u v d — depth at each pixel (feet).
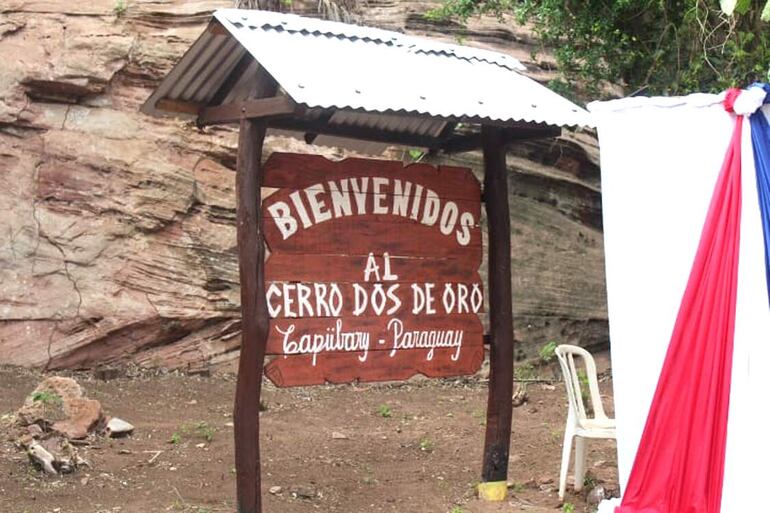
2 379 32.32
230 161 39.01
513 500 21.85
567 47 33.63
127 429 26.30
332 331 19.51
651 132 17.42
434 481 23.63
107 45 37.27
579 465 22.24
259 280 18.24
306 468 24.64
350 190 19.89
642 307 17.30
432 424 31.30
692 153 17.13
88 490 21.11
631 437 17.24
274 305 18.85
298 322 19.11
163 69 38.11
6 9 37.06
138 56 37.81
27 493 20.47
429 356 20.81
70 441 24.58
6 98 35.96
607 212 17.67
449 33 43.45
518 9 34.94
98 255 36.14
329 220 19.61
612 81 34.17
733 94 16.67
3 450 23.03
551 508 21.17
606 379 42.63
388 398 35.76
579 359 44.37
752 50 30.01
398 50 21.08
